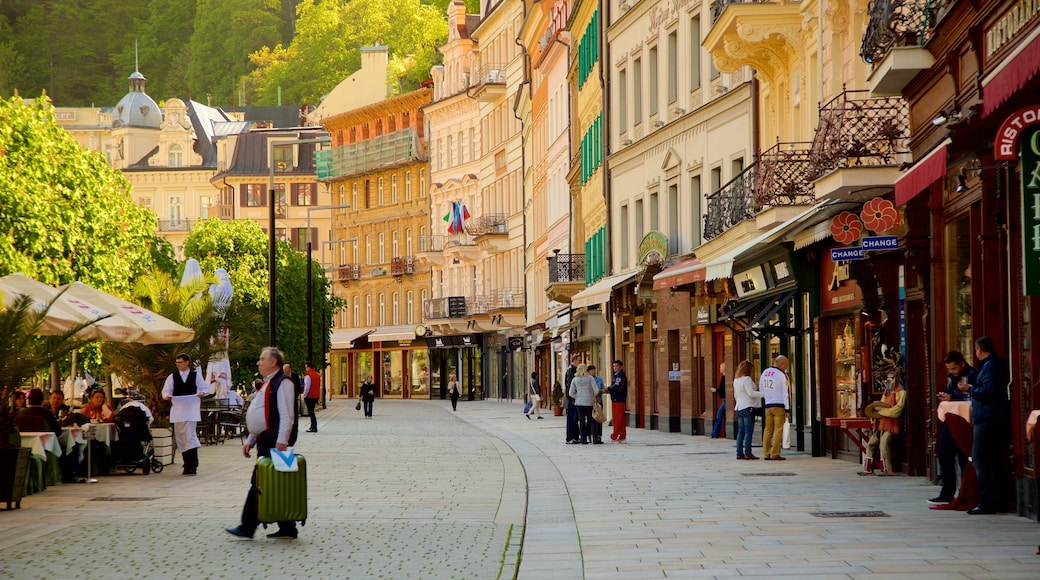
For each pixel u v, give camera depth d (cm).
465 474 2494
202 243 8112
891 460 2272
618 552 1384
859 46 2508
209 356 3544
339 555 1395
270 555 1400
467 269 10475
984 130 1555
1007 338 1644
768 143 3362
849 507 1742
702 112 3941
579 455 3023
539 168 7894
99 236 4284
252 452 3341
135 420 2525
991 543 1365
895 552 1316
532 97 8069
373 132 12181
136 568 1315
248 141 13462
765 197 2764
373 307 12275
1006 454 1619
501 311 9244
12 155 3884
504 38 9544
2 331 1902
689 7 4069
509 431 4547
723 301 3656
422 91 11394
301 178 13288
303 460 1545
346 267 12481
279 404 1534
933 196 1952
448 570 1282
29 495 2119
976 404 1617
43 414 2289
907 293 2206
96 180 4312
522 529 1605
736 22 3011
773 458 2692
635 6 4638
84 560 1370
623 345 4866
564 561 1328
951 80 1753
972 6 1581
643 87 4581
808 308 2864
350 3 14988
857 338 2542
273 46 15775
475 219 10081
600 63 5122
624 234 4900
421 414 6894
